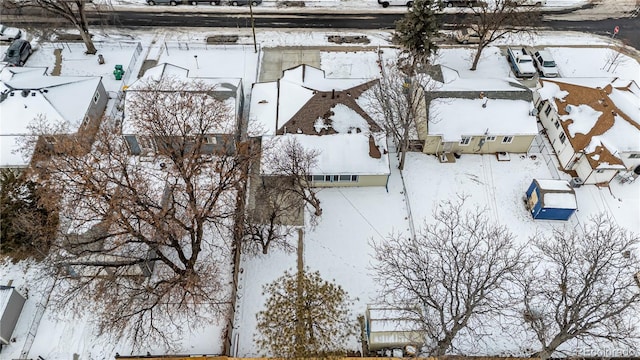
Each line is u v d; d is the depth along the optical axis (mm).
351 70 57125
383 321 34656
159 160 45000
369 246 41844
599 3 66875
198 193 41062
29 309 37531
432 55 58812
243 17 63594
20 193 39125
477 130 46281
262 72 56375
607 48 60906
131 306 35625
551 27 63594
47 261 37969
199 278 35406
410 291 37156
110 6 63781
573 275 39250
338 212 44094
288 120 46719
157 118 39125
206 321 36844
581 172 46156
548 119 50125
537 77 56906
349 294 38750
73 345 35781
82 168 35000
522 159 48438
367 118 47000
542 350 33438
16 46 55656
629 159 45625
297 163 41344
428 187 46031
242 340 36219
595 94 48656
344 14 64750
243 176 39125
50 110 46531
